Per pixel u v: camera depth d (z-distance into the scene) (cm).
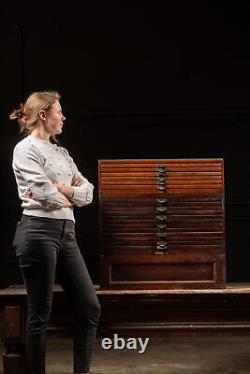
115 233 360
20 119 320
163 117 511
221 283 360
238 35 513
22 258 297
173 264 361
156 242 360
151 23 512
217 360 374
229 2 514
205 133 512
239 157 512
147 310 344
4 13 512
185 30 512
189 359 378
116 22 512
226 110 510
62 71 512
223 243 361
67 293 319
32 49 512
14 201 511
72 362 378
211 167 362
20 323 335
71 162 326
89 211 511
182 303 344
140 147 512
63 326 342
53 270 299
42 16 512
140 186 361
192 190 362
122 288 358
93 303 314
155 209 361
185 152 512
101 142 512
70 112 510
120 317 344
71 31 512
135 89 511
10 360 332
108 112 510
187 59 512
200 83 511
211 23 514
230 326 344
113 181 360
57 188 305
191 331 344
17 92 510
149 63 511
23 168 298
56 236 300
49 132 316
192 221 361
